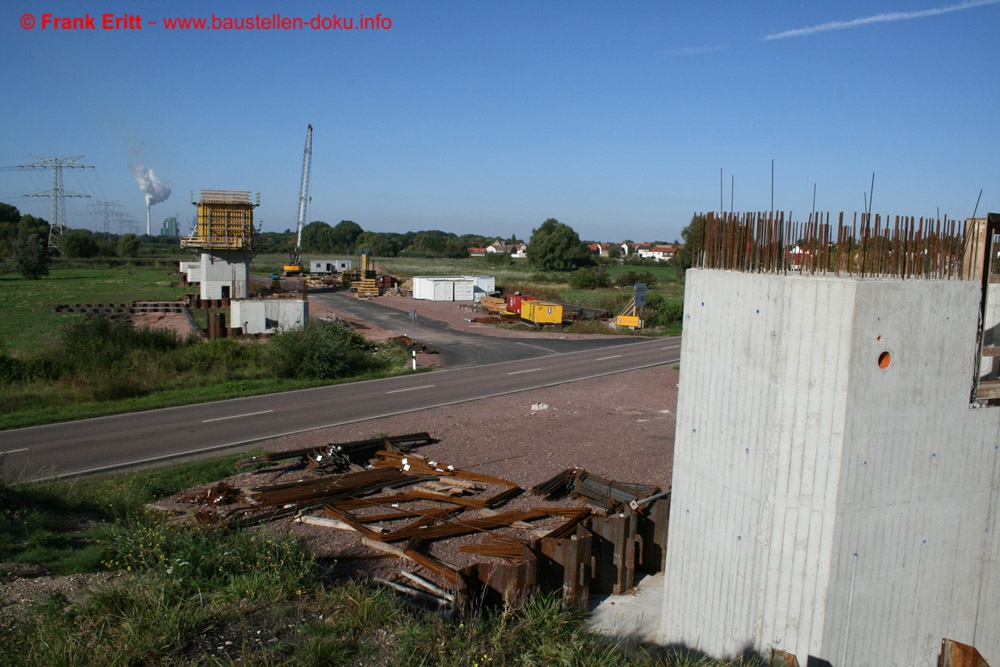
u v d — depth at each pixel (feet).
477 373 98.48
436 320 165.48
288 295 220.43
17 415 67.15
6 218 583.17
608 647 24.39
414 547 37.04
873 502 21.89
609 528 34.32
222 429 63.67
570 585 31.09
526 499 46.62
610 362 110.42
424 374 97.45
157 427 64.08
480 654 21.76
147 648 20.43
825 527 21.45
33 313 157.58
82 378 78.89
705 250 25.46
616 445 60.34
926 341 21.94
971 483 23.84
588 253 405.59
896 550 22.68
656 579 36.19
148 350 92.79
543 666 21.74
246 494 44.65
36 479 47.60
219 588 25.88
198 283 243.81
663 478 51.57
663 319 164.14
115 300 191.72
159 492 45.80
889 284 20.93
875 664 23.03
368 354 109.40
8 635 21.15
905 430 22.07
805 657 22.13
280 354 92.22
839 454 20.99
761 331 22.48
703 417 24.89
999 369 28.48
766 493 22.61
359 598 24.97
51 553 29.58
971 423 23.43
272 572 27.61
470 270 382.83
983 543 24.63
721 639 24.58
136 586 24.72
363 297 224.94
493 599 29.73
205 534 34.47
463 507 44.42
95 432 61.98
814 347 21.17
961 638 24.88
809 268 22.88
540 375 97.19
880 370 21.24
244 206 188.75
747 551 23.39
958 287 22.39
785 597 22.38
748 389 23.04
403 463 52.13
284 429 63.98
